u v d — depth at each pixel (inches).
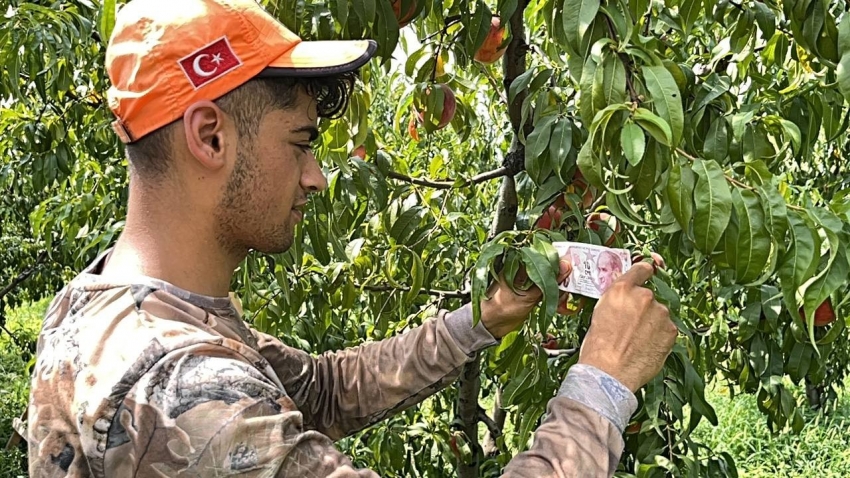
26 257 281.0
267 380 42.8
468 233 147.1
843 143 138.3
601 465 45.6
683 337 74.5
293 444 40.2
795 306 48.6
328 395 70.2
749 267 48.1
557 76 91.8
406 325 114.2
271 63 45.6
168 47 44.3
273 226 48.0
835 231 49.1
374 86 132.3
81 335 44.0
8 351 402.3
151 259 47.1
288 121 47.0
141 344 41.5
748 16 70.6
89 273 49.9
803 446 257.3
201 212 46.5
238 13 45.5
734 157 62.5
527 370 76.2
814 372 88.2
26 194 237.3
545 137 66.0
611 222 71.9
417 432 119.1
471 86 108.0
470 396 117.2
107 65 47.5
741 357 106.6
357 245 99.7
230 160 45.7
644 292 51.3
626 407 48.0
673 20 76.3
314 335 114.7
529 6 97.2
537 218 67.7
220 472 38.6
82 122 152.3
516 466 45.0
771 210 47.8
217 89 44.4
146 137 45.6
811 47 60.6
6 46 116.7
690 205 48.6
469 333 67.2
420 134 126.6
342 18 62.2
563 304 69.9
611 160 50.1
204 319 46.4
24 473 246.2
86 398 41.0
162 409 39.5
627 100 50.1
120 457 39.7
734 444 259.1
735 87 87.3
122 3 70.7
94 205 136.3
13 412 300.0
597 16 52.1
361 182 86.0
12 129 153.7
